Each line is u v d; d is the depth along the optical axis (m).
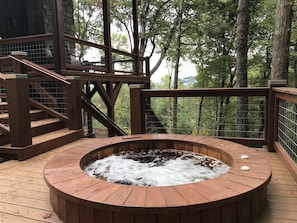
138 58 9.28
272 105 3.56
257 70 14.23
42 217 1.97
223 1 12.80
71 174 2.20
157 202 1.64
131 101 4.23
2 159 3.47
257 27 12.80
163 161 2.95
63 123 4.83
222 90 3.75
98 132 10.09
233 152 2.71
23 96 3.38
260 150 3.72
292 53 9.52
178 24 14.57
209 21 13.98
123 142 3.29
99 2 16.25
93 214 1.73
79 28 17.59
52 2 5.12
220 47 14.41
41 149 3.69
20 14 8.02
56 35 5.18
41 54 7.05
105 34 7.23
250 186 1.86
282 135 3.41
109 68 7.33
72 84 4.49
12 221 1.91
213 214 1.68
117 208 1.62
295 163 2.77
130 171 2.65
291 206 2.05
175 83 15.02
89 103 5.45
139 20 15.45
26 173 2.90
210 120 7.50
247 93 3.66
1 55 6.43
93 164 2.84
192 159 2.99
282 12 6.45
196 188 1.84
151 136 3.56
